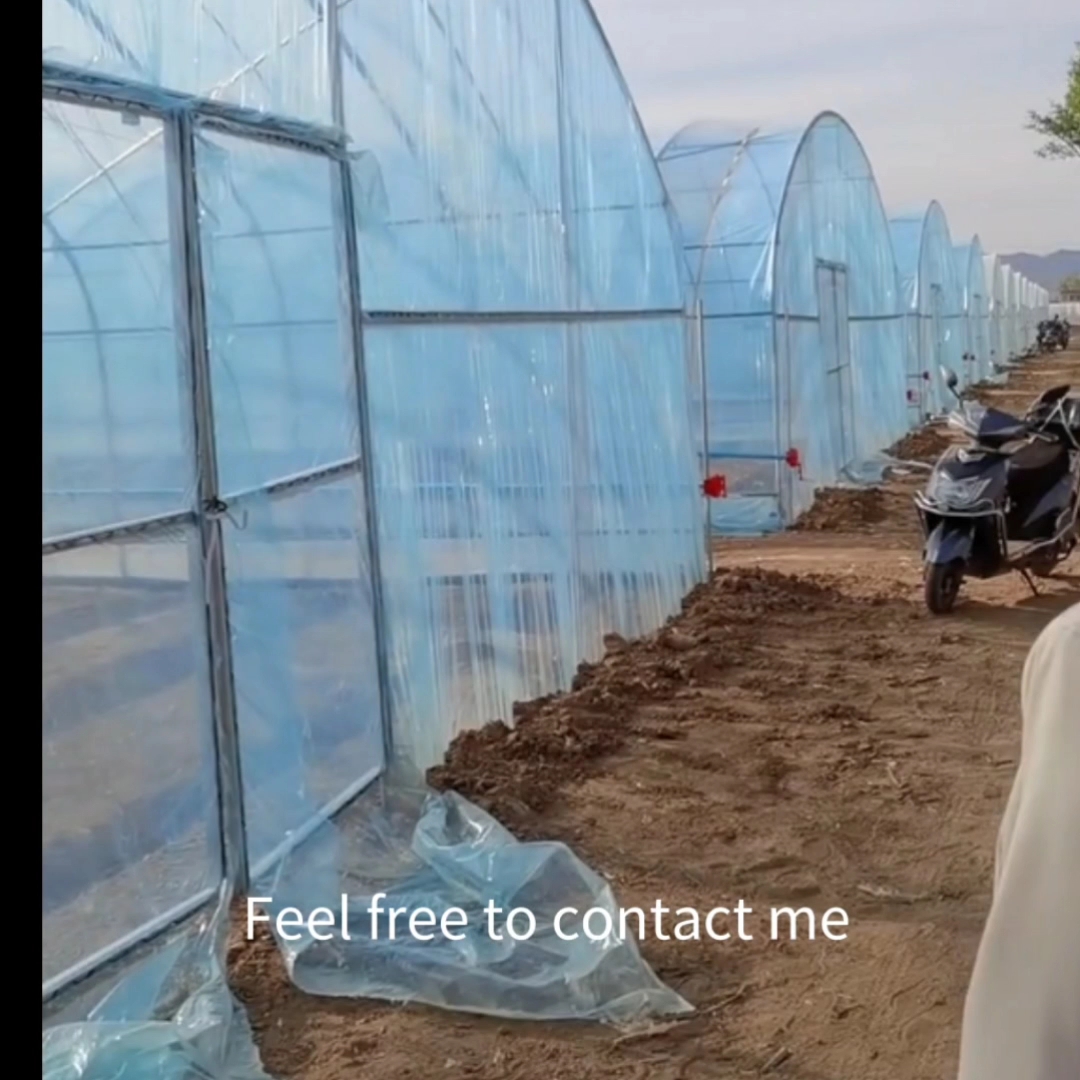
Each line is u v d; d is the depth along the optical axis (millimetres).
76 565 4113
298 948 4516
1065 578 10180
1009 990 1464
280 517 5133
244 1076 3840
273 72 5230
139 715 4359
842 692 7402
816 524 12906
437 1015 4188
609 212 8570
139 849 4363
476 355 6809
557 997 4238
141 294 4395
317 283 5480
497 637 6891
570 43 8016
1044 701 1512
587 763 6328
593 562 8055
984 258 35188
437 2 6578
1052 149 35094
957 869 5164
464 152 6762
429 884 5066
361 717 5699
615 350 8570
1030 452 9141
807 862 5254
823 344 14727
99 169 4219
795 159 13398
